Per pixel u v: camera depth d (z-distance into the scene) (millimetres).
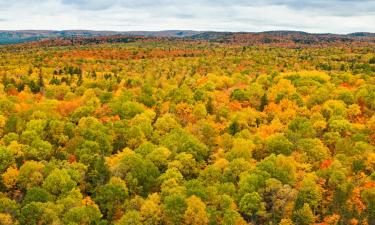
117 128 125688
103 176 100750
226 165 103562
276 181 91875
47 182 94438
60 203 87562
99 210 88500
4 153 105688
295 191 91312
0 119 128125
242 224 82438
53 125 124875
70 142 118062
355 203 88375
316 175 99125
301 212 85000
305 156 109688
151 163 103562
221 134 130875
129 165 103250
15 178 100250
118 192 92500
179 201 83562
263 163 100250
